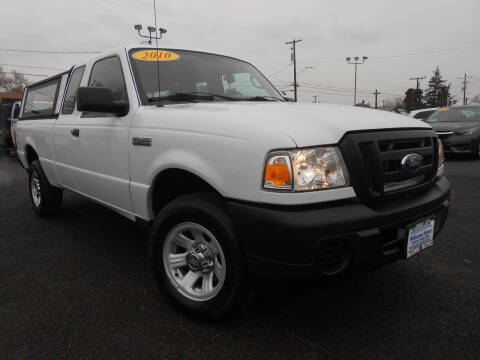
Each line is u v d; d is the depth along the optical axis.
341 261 1.83
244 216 1.84
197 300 2.21
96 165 3.07
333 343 2.02
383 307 2.39
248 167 1.83
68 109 3.70
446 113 10.73
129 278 2.85
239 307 2.07
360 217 1.79
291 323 2.21
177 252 2.43
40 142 4.26
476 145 9.31
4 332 2.13
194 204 2.10
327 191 1.77
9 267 3.06
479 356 1.90
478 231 3.83
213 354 1.93
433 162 2.30
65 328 2.17
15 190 6.52
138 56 2.94
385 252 1.95
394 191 2.02
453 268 2.97
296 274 1.75
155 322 2.23
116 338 2.07
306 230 1.70
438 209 2.25
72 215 4.69
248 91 3.30
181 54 3.20
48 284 2.75
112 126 2.80
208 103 2.62
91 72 3.37
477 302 2.45
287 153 1.75
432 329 2.14
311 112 2.14
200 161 2.06
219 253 2.04
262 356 1.91
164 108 2.49
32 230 4.07
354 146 1.86
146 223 2.63
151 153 2.41
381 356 1.91
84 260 3.21
